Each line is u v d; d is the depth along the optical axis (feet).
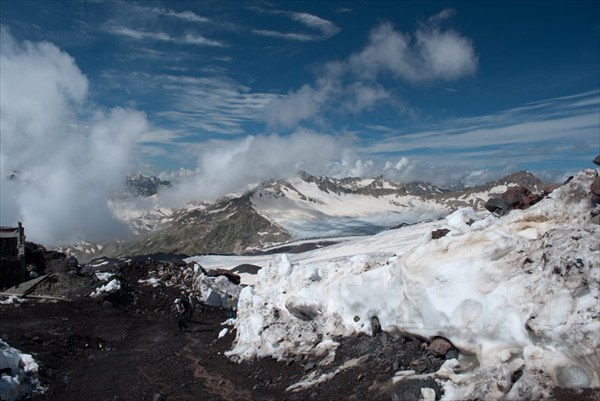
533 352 28.66
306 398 38.24
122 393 46.65
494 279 34.06
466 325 34.32
